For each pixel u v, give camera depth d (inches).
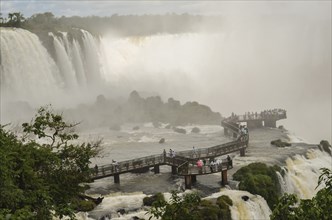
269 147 2765.7
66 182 1312.7
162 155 2226.9
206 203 1731.1
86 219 1640.0
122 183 2089.1
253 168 2153.1
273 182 2085.4
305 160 2571.4
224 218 1708.9
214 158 2393.0
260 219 1846.7
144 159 2176.4
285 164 2423.7
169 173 2236.7
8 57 3267.7
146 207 1764.3
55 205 1229.1
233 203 1829.5
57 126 1373.0
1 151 1074.1
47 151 1280.8
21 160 1139.3
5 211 903.7
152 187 2021.4
